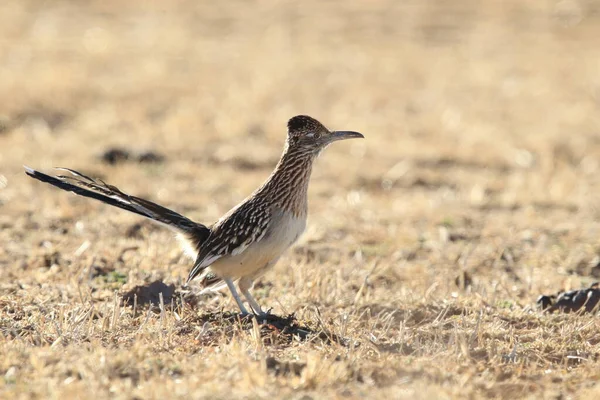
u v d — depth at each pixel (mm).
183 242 9133
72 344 7457
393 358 7367
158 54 27672
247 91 23125
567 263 11805
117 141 18281
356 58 27891
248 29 31859
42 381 6539
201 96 22688
